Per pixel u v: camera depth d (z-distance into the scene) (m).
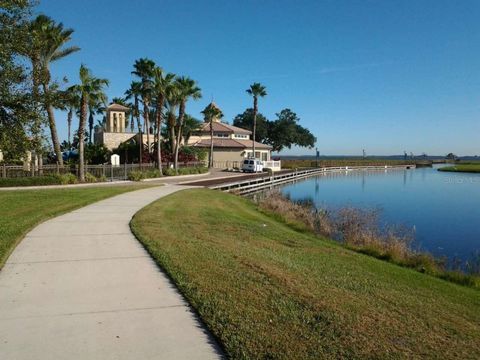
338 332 4.99
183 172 45.31
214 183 36.06
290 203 26.45
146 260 8.01
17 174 28.27
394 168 113.56
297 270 8.02
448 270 12.48
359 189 45.62
